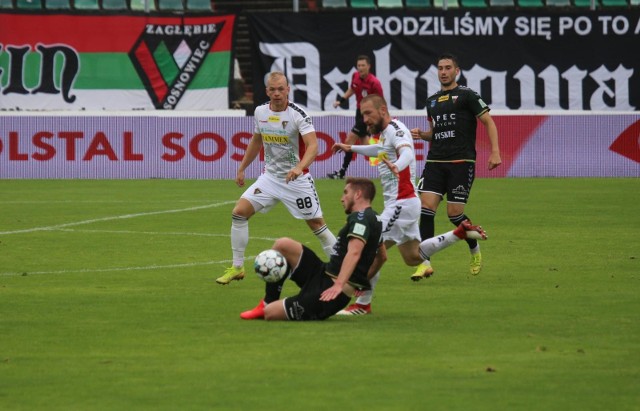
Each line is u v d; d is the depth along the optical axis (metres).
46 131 73.81
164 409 18.25
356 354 22.23
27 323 25.95
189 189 66.25
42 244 41.69
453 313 27.09
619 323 25.69
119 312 27.42
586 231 45.75
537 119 75.31
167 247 40.97
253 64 76.69
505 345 23.16
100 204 57.19
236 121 74.06
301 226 47.75
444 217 51.66
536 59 77.94
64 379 20.36
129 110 76.19
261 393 19.23
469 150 35.03
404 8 76.94
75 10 75.31
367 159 74.38
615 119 75.62
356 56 76.88
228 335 24.27
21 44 75.19
